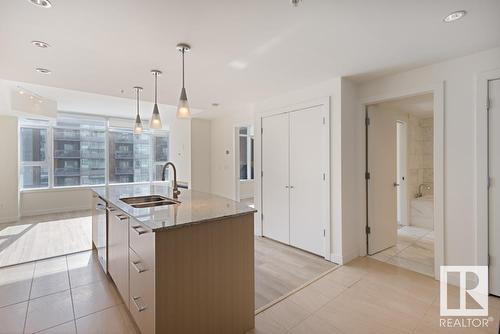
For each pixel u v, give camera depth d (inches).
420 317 80.9
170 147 284.4
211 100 162.9
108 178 276.1
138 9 66.1
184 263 63.4
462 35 81.4
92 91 142.2
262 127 161.9
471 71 95.3
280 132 150.3
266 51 91.7
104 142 274.4
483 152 92.6
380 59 99.7
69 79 120.3
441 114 102.2
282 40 83.9
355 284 102.0
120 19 70.7
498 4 65.4
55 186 248.8
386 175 142.9
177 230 62.1
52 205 241.9
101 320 79.6
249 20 72.0
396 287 99.6
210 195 110.7
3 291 97.0
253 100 162.4
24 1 62.1
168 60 98.7
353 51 92.4
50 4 63.4
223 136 237.9
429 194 205.2
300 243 140.5
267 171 159.2
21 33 77.5
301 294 94.7
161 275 59.7
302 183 138.7
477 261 94.7
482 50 92.4
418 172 204.2
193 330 65.0
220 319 70.0
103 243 109.5
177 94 148.6
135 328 75.8
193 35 80.2
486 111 92.0
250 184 320.2
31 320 79.5
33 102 175.0
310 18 71.4
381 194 139.2
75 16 68.8
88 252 138.9
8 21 70.8
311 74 116.0
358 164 130.3
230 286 72.0
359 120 129.6
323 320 79.7
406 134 187.8
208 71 110.8
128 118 281.9
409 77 111.5
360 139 129.5
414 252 137.3
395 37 82.5
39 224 197.2
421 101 145.9
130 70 109.0
